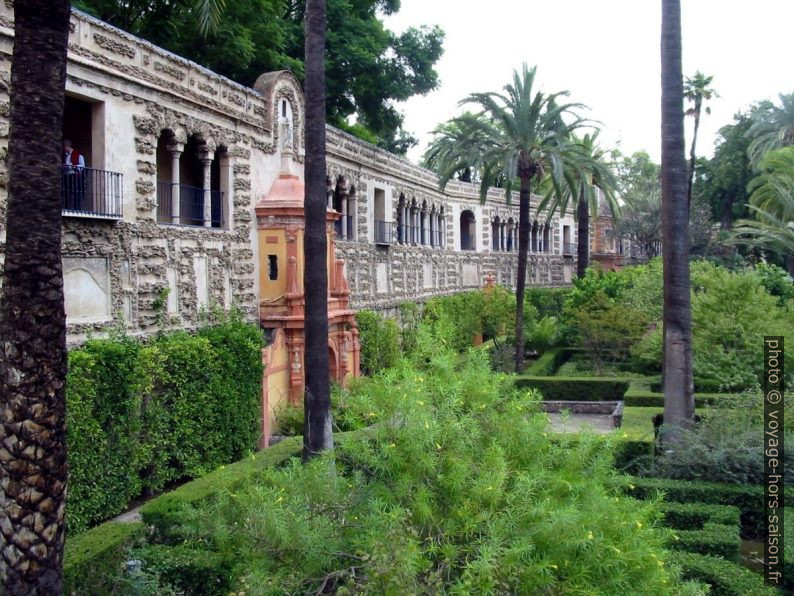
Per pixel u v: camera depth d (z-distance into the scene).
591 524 6.88
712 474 14.23
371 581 6.52
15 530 7.26
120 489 14.15
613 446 8.28
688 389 17.03
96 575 10.25
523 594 6.47
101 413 13.49
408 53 36.75
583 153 30.16
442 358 8.32
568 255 59.75
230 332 18.22
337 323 24.39
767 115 45.97
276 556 7.17
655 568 7.12
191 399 16.27
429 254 41.00
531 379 27.20
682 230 17.09
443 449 7.43
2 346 7.36
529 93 28.72
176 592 10.34
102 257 15.70
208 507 8.62
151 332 17.09
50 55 7.40
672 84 17.14
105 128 15.79
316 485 7.55
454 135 31.38
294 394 21.62
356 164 30.95
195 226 19.52
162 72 17.58
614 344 31.59
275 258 22.19
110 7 25.83
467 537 6.96
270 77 23.02
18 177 7.33
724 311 23.55
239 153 21.22
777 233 34.81
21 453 7.26
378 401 7.86
